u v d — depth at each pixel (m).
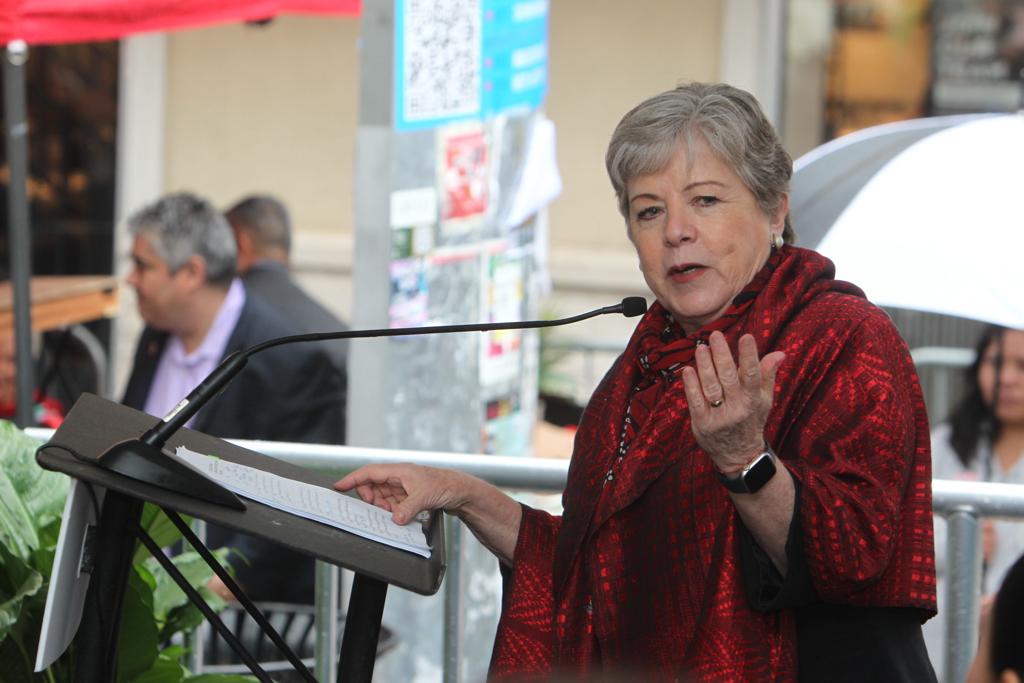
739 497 3.61
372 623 3.76
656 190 4.05
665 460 3.95
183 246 8.84
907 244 8.35
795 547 3.63
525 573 4.41
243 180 16.23
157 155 16.22
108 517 3.65
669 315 4.25
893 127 9.60
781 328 3.96
